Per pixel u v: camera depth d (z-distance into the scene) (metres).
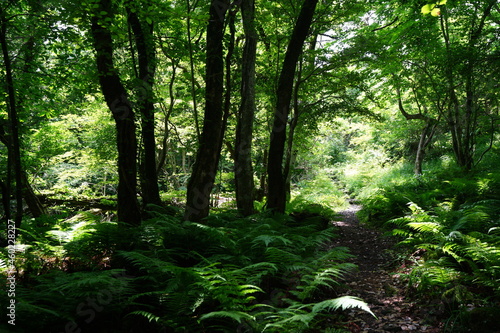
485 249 3.94
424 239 5.36
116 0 5.08
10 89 4.88
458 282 3.85
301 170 11.59
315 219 7.44
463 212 5.62
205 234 4.61
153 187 6.73
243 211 7.70
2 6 5.18
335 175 22.80
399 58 10.31
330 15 8.19
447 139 16.08
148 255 4.01
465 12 10.17
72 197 10.14
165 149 7.19
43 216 6.79
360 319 3.62
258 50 11.08
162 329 3.14
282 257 3.88
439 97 10.84
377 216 9.68
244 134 7.78
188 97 9.02
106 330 3.18
